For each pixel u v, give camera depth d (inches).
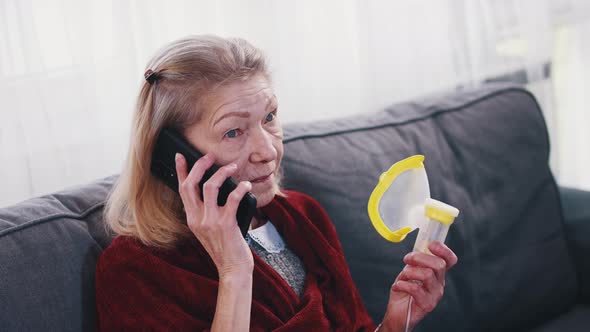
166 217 38.5
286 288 40.3
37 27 50.9
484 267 55.2
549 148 62.1
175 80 36.2
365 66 67.2
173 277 36.8
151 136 37.4
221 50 36.5
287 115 64.2
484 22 73.2
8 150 50.4
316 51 65.1
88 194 42.2
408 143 55.0
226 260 35.6
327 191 49.6
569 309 61.4
